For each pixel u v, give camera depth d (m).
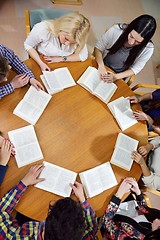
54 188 1.90
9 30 3.29
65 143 2.07
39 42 2.33
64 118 2.15
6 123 2.04
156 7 3.88
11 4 3.41
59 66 2.33
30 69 2.28
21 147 1.98
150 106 2.46
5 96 2.12
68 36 2.18
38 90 2.18
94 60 2.43
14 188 1.82
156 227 1.83
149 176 2.12
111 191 1.99
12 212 1.95
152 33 2.22
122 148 2.12
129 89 2.38
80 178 1.97
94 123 2.18
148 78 3.45
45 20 2.31
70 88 2.26
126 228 1.86
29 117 2.08
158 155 2.19
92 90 2.27
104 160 2.07
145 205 2.09
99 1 3.70
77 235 1.42
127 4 3.79
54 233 1.41
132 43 2.28
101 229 2.07
